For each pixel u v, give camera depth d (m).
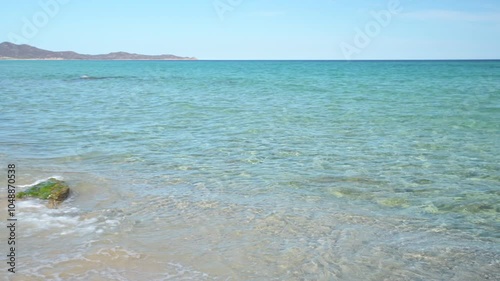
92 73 82.44
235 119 23.20
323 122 22.16
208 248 7.95
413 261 7.65
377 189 11.55
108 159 14.38
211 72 92.38
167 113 25.52
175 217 9.41
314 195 11.02
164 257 7.55
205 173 12.88
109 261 7.33
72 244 7.95
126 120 22.70
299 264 7.44
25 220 9.03
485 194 11.23
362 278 7.06
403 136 18.42
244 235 8.53
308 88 44.72
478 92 37.44
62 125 20.86
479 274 7.27
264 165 13.78
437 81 53.34
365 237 8.58
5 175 12.21
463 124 21.28
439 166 13.74
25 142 16.78
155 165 13.71
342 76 69.38
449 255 7.91
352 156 14.94
